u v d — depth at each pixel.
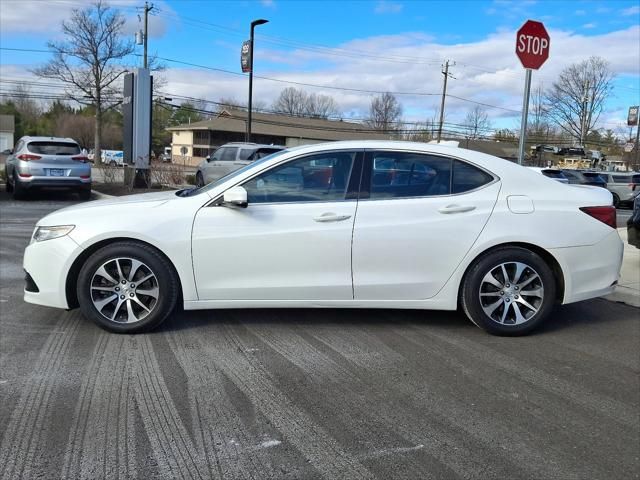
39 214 12.56
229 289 4.64
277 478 2.76
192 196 4.73
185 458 2.91
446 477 2.80
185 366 4.07
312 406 3.51
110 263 4.58
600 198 5.04
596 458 3.00
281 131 68.94
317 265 4.65
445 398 3.67
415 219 4.68
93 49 47.28
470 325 5.18
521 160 6.95
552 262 4.89
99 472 2.77
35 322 4.96
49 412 3.35
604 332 5.12
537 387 3.88
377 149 4.79
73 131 83.12
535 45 6.79
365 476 2.79
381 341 4.69
